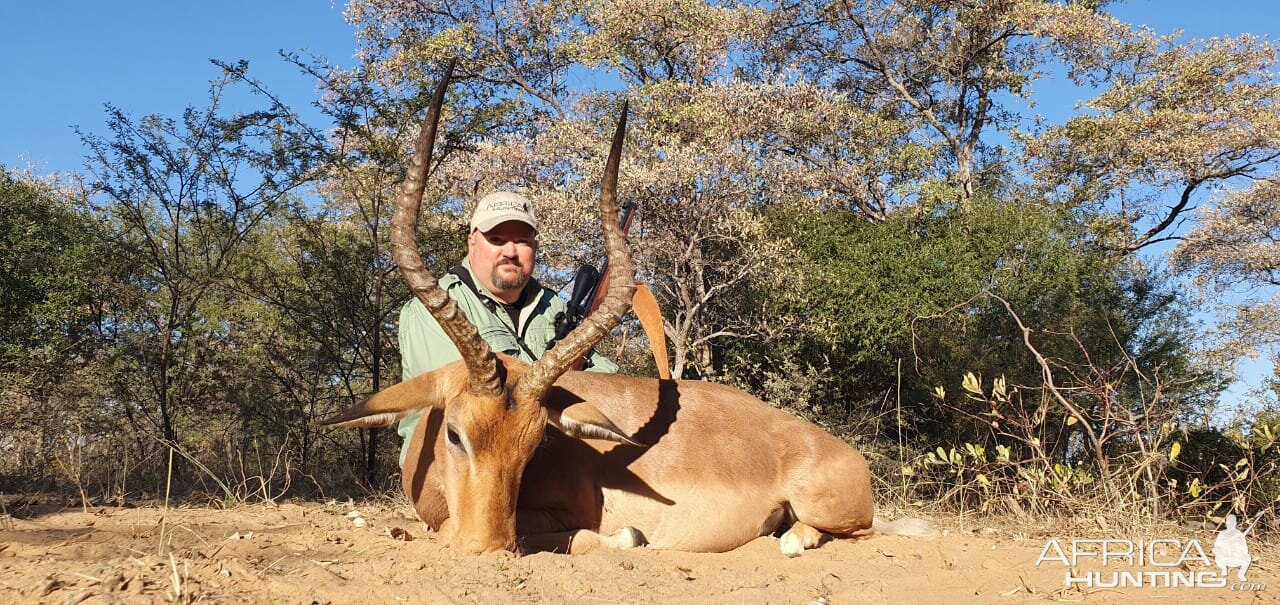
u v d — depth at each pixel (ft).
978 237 58.95
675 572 15.71
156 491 30.76
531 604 13.39
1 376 37.47
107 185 41.50
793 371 54.08
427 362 18.94
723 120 67.97
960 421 48.26
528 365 16.74
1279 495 25.94
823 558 17.69
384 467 41.73
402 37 86.94
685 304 62.28
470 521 15.47
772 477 18.93
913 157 81.76
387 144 46.21
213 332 46.11
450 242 50.19
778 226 65.62
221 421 44.11
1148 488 25.86
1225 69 81.41
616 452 18.03
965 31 90.07
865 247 60.70
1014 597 15.07
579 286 21.20
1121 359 50.26
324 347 45.85
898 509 27.78
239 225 45.60
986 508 25.90
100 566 14.47
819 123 76.48
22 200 40.42
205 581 13.71
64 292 39.06
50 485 31.30
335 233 47.83
